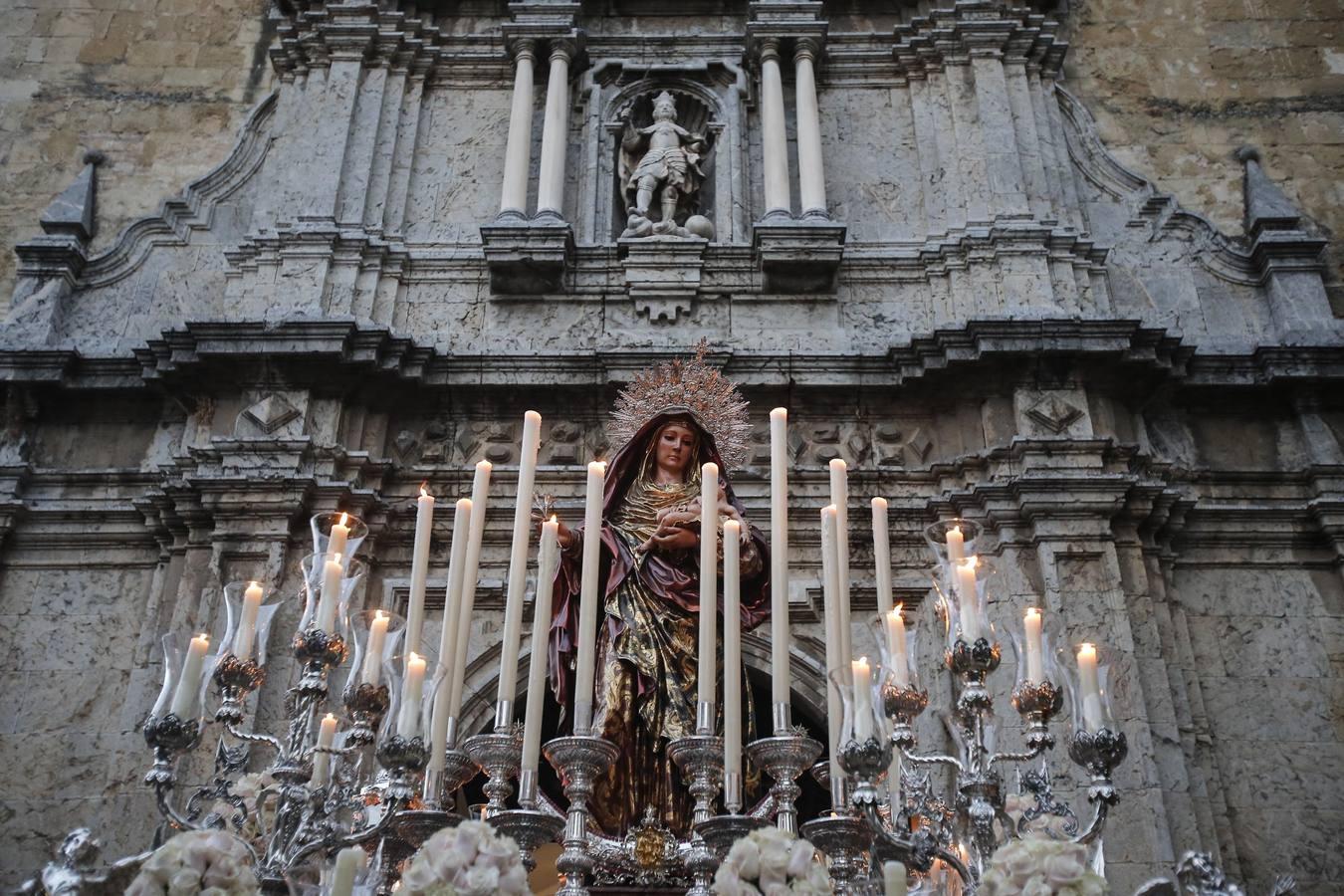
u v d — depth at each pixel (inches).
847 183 486.6
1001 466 413.4
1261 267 477.1
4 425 440.1
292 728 209.3
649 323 450.9
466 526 246.4
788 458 428.8
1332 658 407.2
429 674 211.8
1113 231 487.8
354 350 420.2
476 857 167.2
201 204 490.3
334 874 170.2
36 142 518.6
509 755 209.9
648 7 527.2
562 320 452.4
